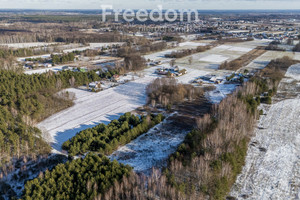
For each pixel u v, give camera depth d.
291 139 64.88
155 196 43.69
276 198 45.03
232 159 50.25
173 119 77.38
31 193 43.50
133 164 55.44
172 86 97.25
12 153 57.94
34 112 76.81
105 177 45.97
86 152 60.34
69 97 92.88
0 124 65.88
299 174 51.53
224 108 72.31
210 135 57.62
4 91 89.12
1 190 48.31
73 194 43.09
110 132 65.69
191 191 44.12
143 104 89.94
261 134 67.25
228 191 46.09
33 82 96.94
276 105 86.56
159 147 62.22
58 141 65.50
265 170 52.59
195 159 50.91
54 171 48.09
